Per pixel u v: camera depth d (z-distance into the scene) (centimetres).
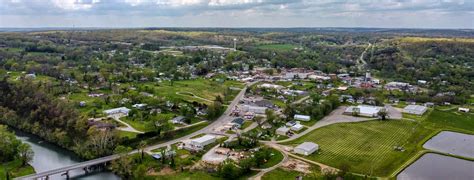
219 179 18862
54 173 19162
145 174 19275
